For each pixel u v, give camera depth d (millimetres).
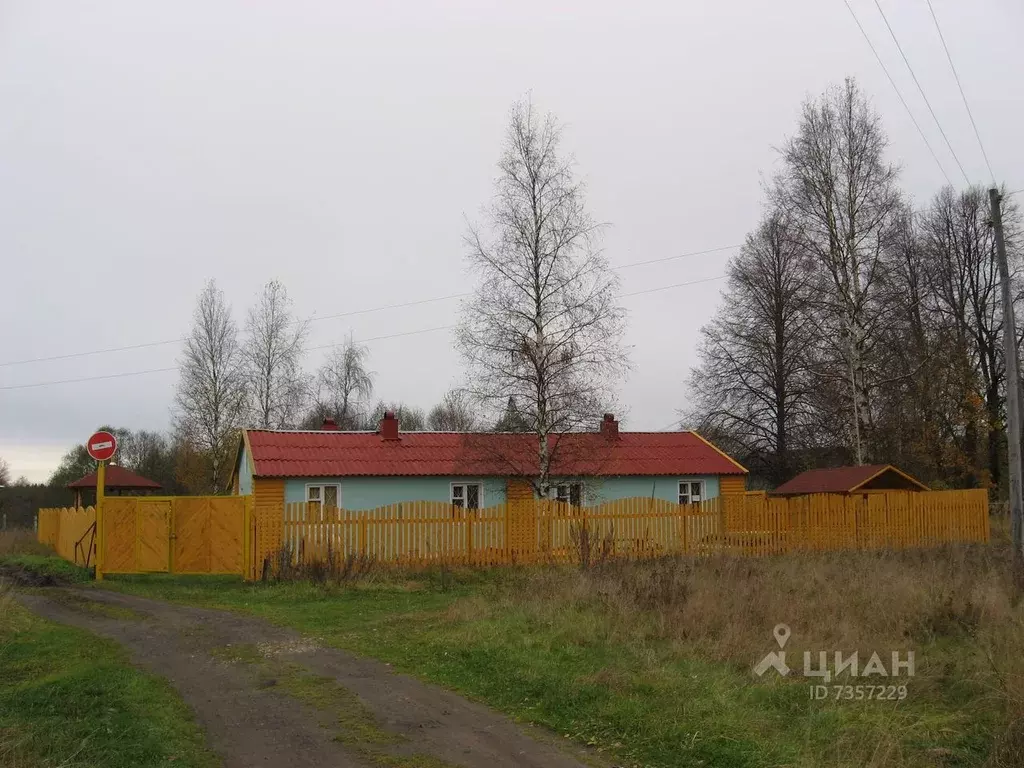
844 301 28828
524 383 23281
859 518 23781
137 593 16422
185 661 9953
